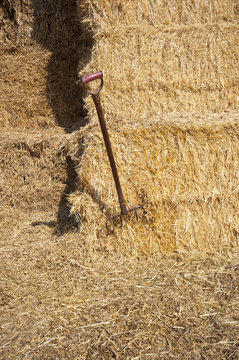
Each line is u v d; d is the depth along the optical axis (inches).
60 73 189.3
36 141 166.4
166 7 158.2
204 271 123.5
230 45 156.3
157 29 154.3
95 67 153.3
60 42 186.4
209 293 111.7
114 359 88.4
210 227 139.3
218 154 136.0
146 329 97.5
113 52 153.2
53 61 187.9
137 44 153.6
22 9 185.5
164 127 134.6
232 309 103.7
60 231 148.6
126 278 121.5
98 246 136.4
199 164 135.7
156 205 135.2
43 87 191.6
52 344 94.0
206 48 156.3
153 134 135.0
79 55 185.8
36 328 100.2
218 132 134.9
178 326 98.1
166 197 134.9
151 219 135.9
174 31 154.9
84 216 136.7
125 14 154.7
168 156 135.3
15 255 133.9
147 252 137.2
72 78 190.1
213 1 159.5
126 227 135.9
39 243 140.7
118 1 152.9
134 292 113.4
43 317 104.4
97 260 131.5
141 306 106.8
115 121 144.3
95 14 152.9
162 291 113.4
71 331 98.5
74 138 154.2
